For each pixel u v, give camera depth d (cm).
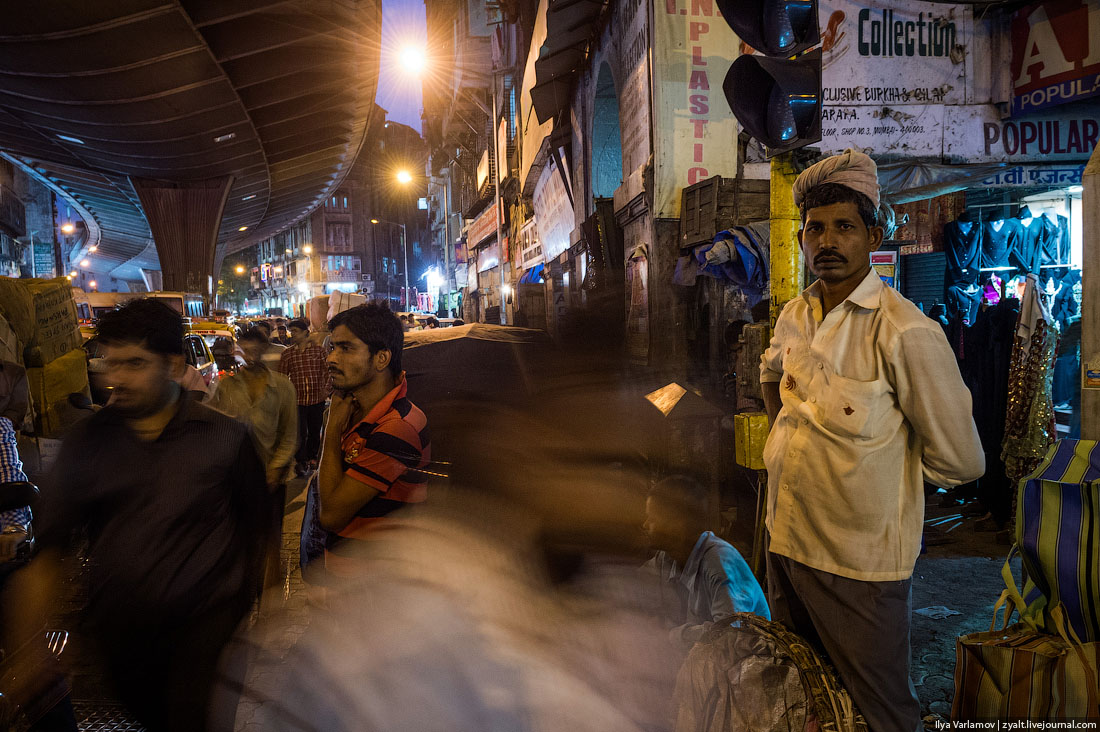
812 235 183
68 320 637
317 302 809
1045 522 210
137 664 204
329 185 6144
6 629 201
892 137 609
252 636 275
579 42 1231
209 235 4147
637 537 179
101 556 203
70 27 2058
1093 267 266
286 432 443
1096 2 545
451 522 175
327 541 205
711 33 796
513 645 167
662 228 804
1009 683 195
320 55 2772
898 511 175
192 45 2280
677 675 191
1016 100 598
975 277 707
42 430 561
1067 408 597
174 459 205
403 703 167
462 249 4778
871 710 173
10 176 4988
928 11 603
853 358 176
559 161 1524
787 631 191
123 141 3238
